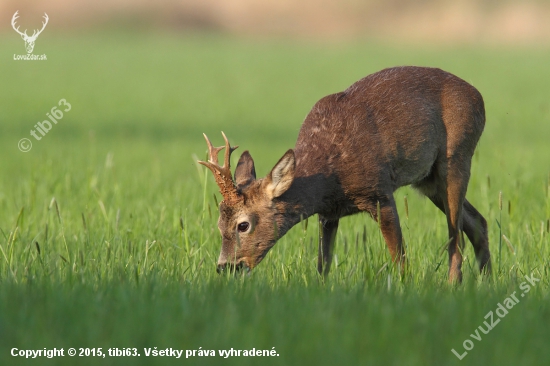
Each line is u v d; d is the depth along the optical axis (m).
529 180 22.59
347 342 8.63
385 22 165.88
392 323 9.30
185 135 39.97
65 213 17.77
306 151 13.85
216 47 127.62
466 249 16.00
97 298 10.38
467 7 163.12
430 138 14.48
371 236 15.51
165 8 165.75
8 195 21.72
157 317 9.50
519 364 8.37
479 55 108.44
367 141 13.84
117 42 132.25
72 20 156.12
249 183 13.44
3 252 13.39
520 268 13.41
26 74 76.00
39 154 31.20
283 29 165.88
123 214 17.84
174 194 20.23
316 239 15.69
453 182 14.88
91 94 61.31
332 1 172.00
